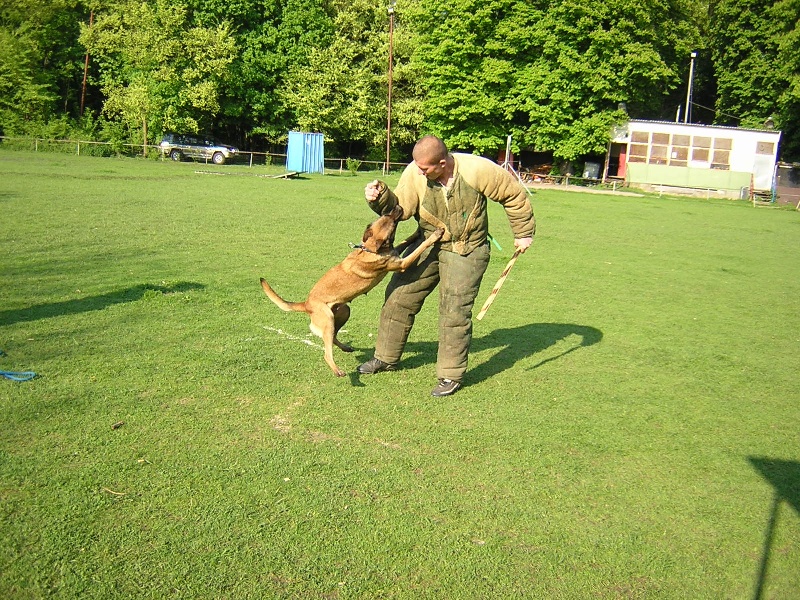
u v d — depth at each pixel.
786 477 4.65
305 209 18.19
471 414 5.40
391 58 40.66
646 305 9.70
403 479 4.29
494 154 43.50
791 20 41.59
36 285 8.41
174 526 3.66
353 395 5.64
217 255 11.05
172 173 28.19
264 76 42.22
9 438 4.49
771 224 23.56
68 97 45.00
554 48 36.88
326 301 5.79
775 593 3.45
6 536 3.50
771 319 9.28
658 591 3.42
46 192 17.78
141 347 6.41
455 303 5.68
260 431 4.85
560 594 3.34
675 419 5.56
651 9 36.41
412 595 3.26
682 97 53.34
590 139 37.38
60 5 41.47
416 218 5.86
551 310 9.05
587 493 4.29
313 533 3.67
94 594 3.15
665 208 27.94
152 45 38.09
